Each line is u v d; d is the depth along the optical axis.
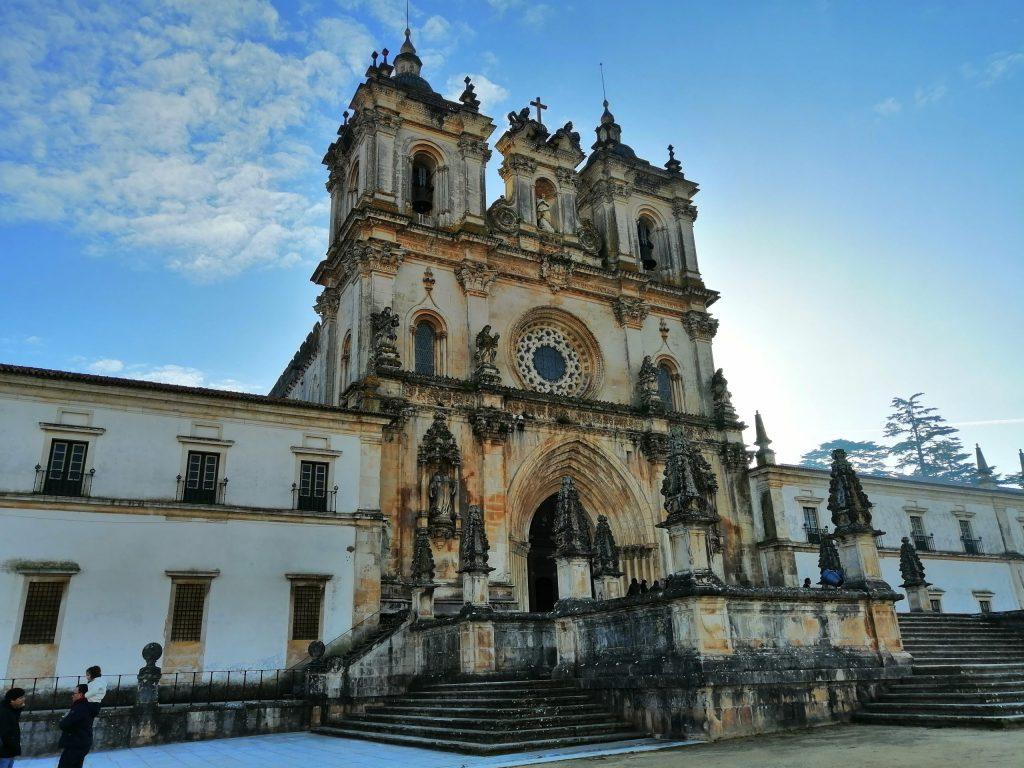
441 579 34.84
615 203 49.91
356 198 45.91
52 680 25.61
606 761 15.53
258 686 28.50
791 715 19.42
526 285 44.84
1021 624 33.38
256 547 30.00
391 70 45.31
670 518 20.38
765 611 20.31
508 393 40.03
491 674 24.64
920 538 52.28
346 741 22.05
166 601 27.98
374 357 37.53
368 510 32.50
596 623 22.55
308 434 32.59
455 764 16.05
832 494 25.12
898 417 111.50
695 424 46.38
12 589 25.95
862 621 22.33
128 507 28.23
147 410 29.80
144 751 21.80
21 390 27.95
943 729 17.77
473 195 44.59
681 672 18.83
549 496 43.19
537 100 49.97
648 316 49.16
